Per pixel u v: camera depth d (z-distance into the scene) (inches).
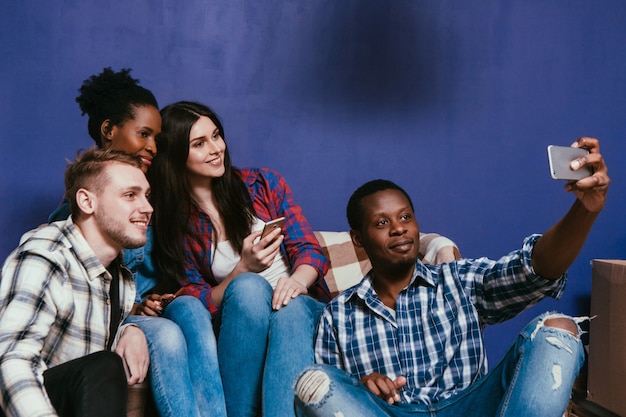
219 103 102.5
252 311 72.6
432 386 65.7
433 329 67.6
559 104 110.7
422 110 107.3
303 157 104.7
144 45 100.3
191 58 101.7
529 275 63.7
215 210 84.4
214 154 82.3
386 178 106.6
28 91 97.5
